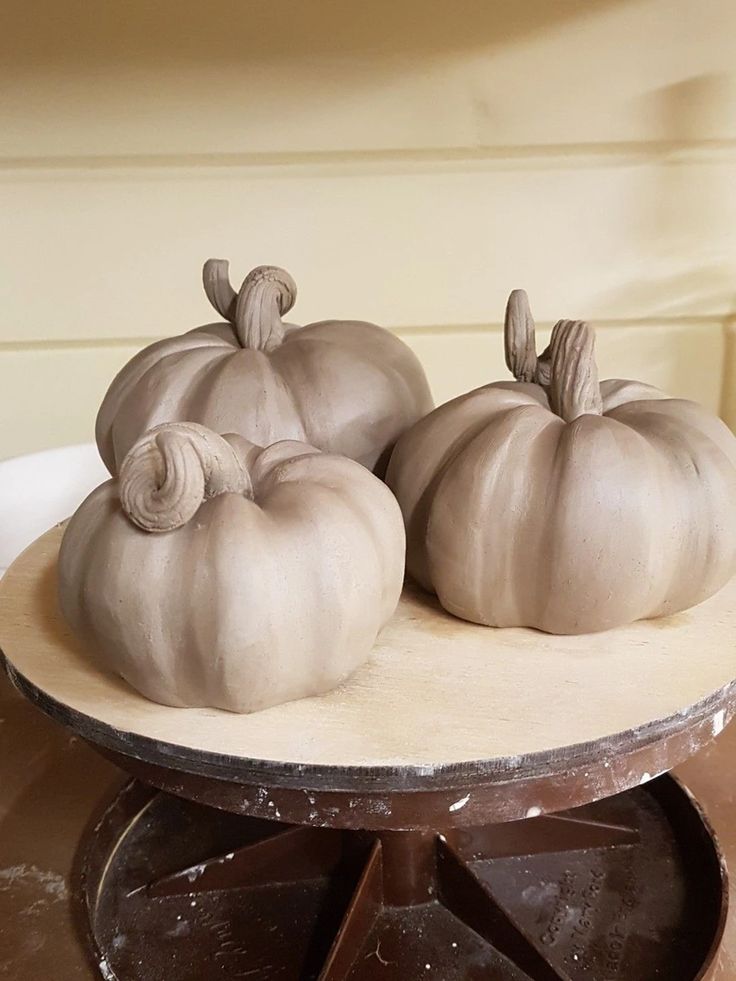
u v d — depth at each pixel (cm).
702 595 55
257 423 58
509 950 58
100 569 47
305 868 65
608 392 61
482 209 102
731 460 55
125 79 94
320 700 48
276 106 97
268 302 62
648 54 96
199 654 46
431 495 55
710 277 106
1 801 73
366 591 48
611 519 50
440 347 108
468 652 52
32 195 98
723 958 59
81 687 50
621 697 48
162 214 100
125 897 64
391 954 59
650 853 67
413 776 43
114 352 105
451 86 97
